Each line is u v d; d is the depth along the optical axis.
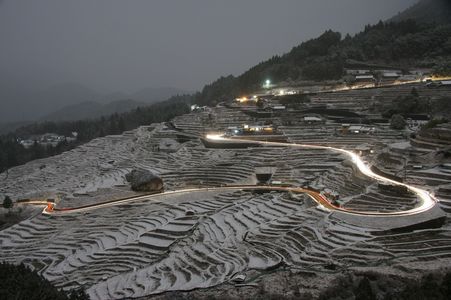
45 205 100.88
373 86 183.88
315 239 61.53
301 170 102.06
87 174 130.25
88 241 74.62
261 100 178.50
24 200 106.06
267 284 51.44
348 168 100.19
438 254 53.75
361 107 160.50
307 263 55.47
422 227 61.88
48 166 153.00
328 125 145.75
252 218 75.12
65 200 99.44
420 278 47.22
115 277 60.50
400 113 144.75
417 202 71.81
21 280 47.03
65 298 46.44
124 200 95.75
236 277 53.88
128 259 65.88
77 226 82.56
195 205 87.25
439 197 75.19
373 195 77.88
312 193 85.19
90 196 99.75
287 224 69.31
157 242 69.94
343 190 86.88
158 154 138.62
